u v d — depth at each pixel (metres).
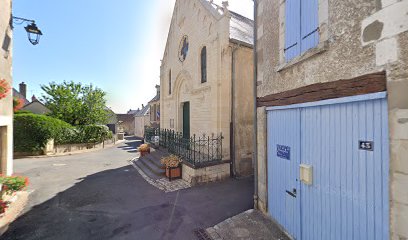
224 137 8.59
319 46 3.11
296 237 3.92
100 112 23.62
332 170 3.08
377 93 2.35
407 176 2.07
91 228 4.90
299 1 3.69
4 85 5.70
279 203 4.50
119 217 5.42
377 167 2.41
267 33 4.92
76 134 19.12
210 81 9.21
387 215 2.29
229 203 6.13
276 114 4.62
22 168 11.42
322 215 3.27
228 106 8.69
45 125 16.12
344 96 2.82
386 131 2.30
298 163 3.85
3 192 5.99
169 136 11.21
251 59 9.33
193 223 5.04
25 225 5.04
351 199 2.77
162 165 9.52
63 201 6.54
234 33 9.16
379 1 2.33
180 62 12.31
